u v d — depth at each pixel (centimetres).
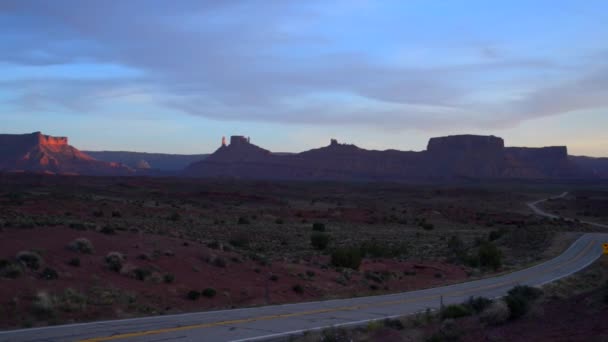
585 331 1270
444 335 1430
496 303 1664
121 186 15600
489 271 4147
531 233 6750
